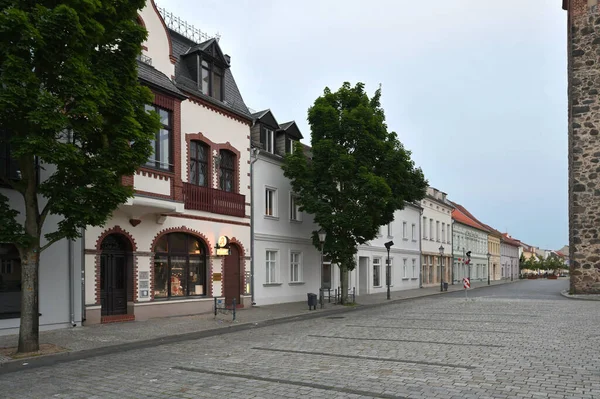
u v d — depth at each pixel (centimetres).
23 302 1102
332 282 3164
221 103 2219
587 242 2638
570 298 2608
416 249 4562
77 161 1052
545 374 819
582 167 2655
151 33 1884
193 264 2045
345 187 2458
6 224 1045
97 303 1617
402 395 694
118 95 1153
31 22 988
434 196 5178
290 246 2739
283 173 2697
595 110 2628
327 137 2502
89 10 1062
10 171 1394
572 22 2716
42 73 1083
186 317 1853
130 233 1744
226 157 2269
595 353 1014
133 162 1186
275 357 1025
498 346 1119
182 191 1906
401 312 2103
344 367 900
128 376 862
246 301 2319
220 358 1028
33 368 969
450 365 905
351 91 2559
